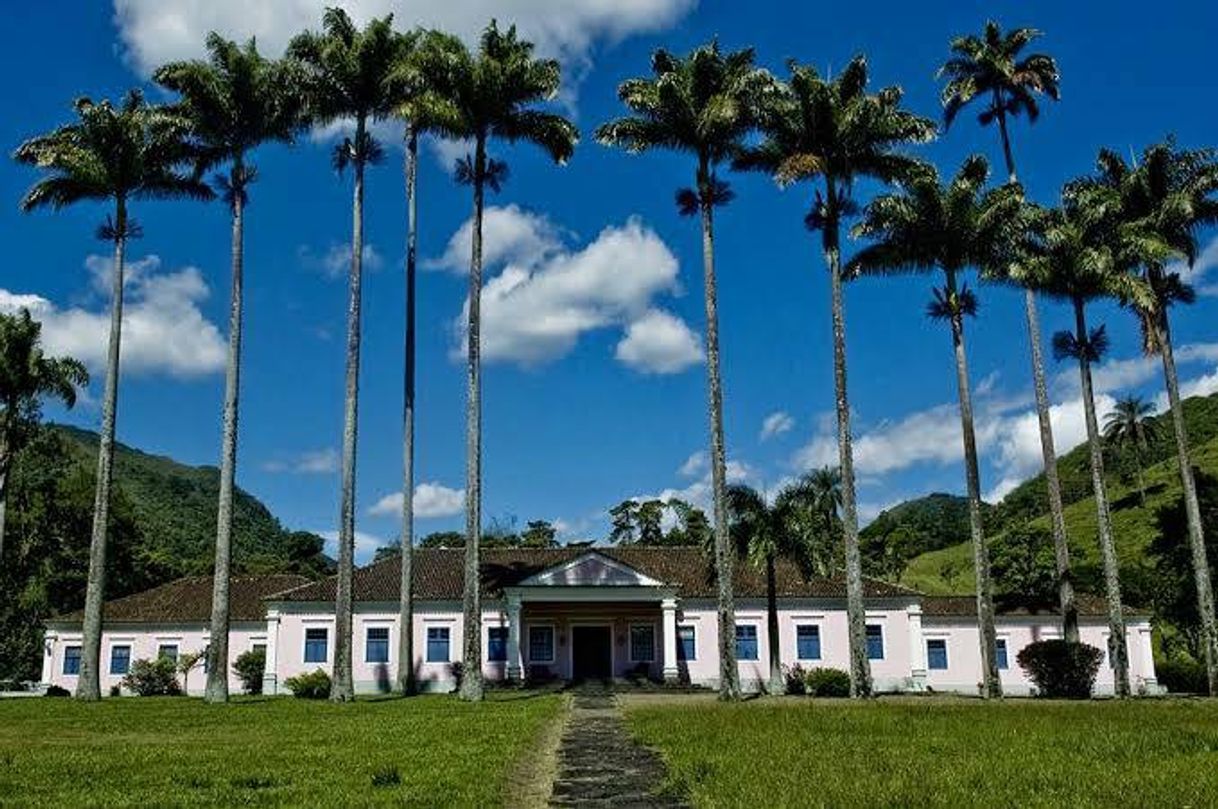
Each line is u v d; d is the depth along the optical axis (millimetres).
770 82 34969
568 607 46375
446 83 35656
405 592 39625
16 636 54344
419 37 36875
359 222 36094
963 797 9664
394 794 10703
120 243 37281
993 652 33281
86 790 11297
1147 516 85562
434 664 45531
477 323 34812
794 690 42312
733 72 35375
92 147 36969
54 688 45375
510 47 36594
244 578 53250
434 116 34500
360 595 46219
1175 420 37406
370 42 36125
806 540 38406
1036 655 36156
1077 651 35625
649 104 35188
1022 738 15594
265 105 36125
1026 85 43125
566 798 11000
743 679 45500
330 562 96375
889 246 35781
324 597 46188
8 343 46250
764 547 38125
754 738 16266
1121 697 34219
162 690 45031
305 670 45500
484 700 32250
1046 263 37000
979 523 34094
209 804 10148
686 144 35875
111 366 36438
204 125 36188
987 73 44000
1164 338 38219
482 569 48594
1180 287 38719
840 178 35938
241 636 48625
